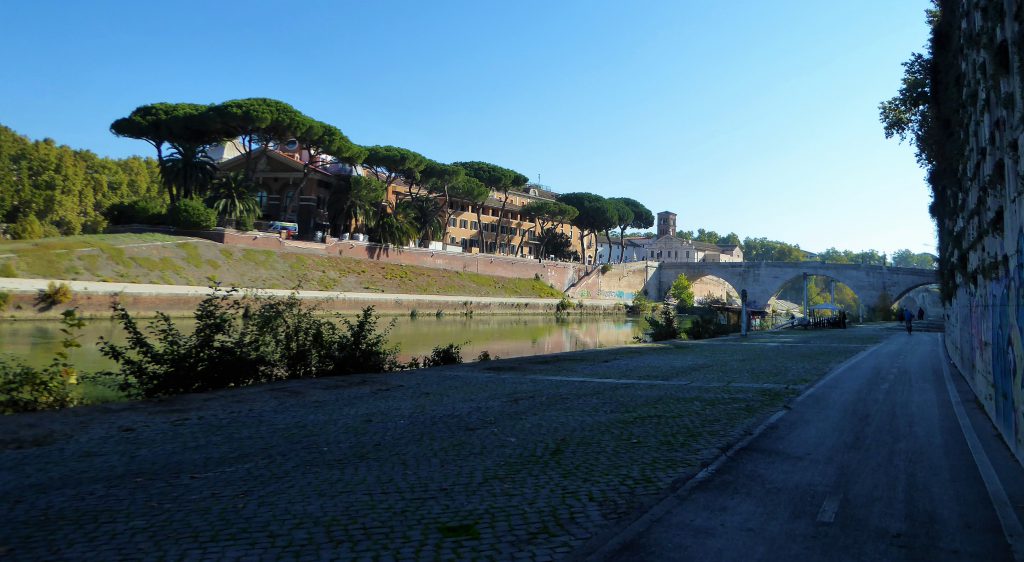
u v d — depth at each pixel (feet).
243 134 225.35
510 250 389.19
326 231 268.21
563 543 17.02
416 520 18.57
